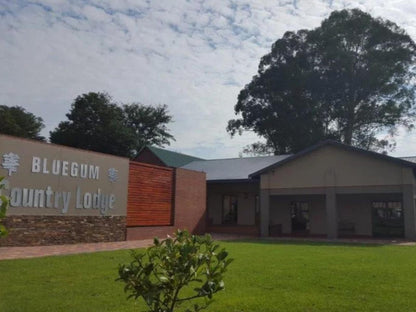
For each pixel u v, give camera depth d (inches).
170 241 145.4
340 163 909.2
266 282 331.3
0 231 131.0
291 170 956.6
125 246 629.6
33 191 583.2
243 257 499.5
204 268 146.9
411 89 1731.1
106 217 706.2
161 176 855.1
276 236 971.9
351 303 263.0
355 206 1021.2
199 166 1272.1
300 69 1743.4
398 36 1713.8
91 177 680.4
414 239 820.0
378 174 869.2
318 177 926.4
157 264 145.8
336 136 1715.1
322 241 810.8
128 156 1888.5
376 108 1736.0
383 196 996.6
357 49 1760.6
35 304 254.1
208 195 1182.3
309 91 1715.1
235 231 1058.7
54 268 386.6
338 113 1715.1
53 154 616.4
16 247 553.0
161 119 2327.8
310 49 1770.4
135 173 784.3
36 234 584.7
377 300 271.4
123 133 1871.3
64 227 627.8
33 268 383.6
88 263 422.9
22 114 2000.5
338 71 1680.6
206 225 1090.1
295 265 429.1
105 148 1844.2
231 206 1163.9
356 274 373.1
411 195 833.5
